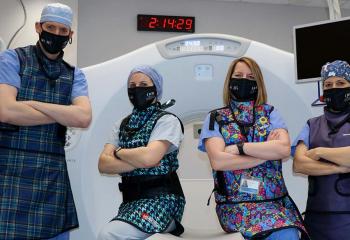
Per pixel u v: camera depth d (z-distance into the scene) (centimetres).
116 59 244
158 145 187
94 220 226
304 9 485
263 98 207
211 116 204
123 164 188
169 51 242
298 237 181
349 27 237
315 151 191
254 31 473
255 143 188
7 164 170
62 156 184
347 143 192
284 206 194
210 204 241
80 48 440
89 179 229
